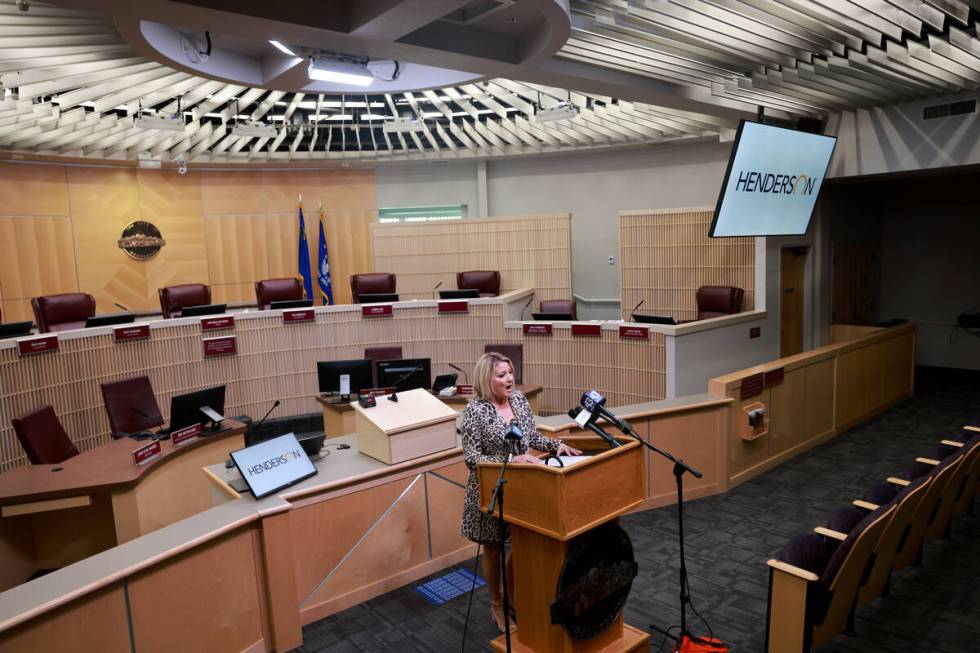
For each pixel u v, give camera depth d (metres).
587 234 11.46
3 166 9.70
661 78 6.50
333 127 10.37
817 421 7.05
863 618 3.83
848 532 3.54
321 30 4.46
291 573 3.68
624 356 7.57
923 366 10.84
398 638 3.76
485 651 3.61
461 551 4.55
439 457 4.32
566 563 2.81
